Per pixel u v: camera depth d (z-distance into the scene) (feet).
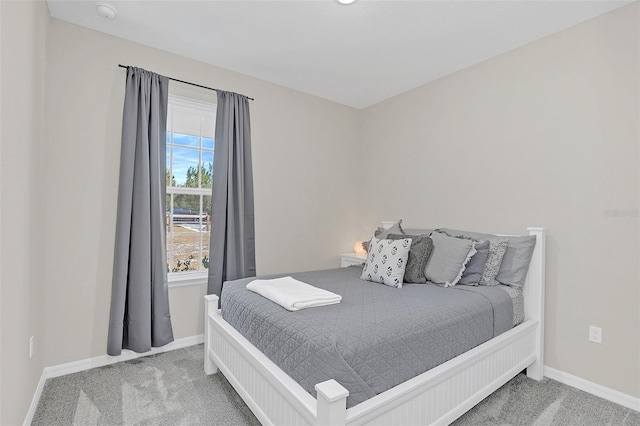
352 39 8.73
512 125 9.14
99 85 8.44
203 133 10.84
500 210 9.39
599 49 7.56
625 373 7.08
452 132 10.68
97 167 8.41
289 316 5.68
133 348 8.51
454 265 8.26
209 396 7.05
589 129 7.70
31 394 6.36
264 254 11.57
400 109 12.48
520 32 8.30
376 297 6.99
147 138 8.67
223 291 7.96
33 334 6.54
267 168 11.59
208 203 10.95
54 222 7.86
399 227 10.55
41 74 6.91
